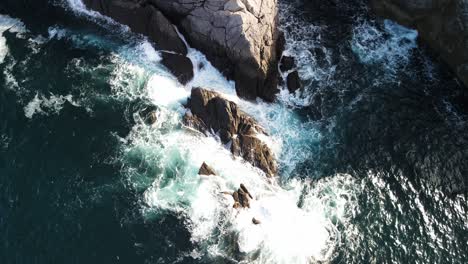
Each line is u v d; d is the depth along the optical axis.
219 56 49.94
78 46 52.56
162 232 41.12
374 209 43.62
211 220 42.00
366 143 47.34
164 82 50.16
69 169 44.09
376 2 55.78
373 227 42.69
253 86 49.19
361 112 49.25
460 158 46.41
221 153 45.88
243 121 46.66
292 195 44.09
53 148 45.28
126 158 45.09
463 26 50.41
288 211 43.06
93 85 49.72
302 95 50.28
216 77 50.47
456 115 49.28
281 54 51.88
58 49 52.25
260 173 45.00
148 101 48.91
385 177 45.44
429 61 53.31
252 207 42.94
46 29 53.78
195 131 46.97
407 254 41.41
